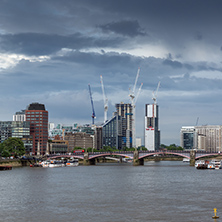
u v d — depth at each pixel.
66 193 199.50
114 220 141.12
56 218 144.12
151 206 164.12
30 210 156.38
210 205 166.00
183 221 139.25
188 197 186.75
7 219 142.75
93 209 158.38
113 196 189.75
